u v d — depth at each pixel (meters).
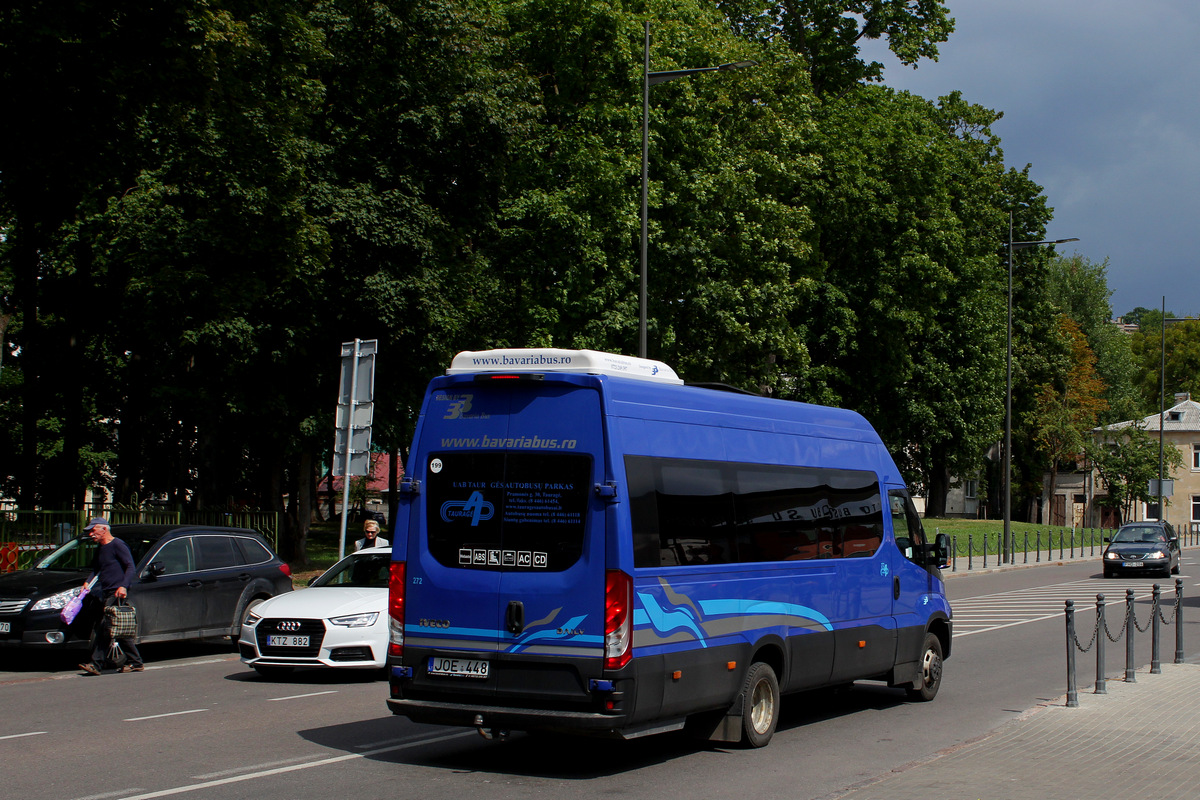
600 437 8.18
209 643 17.41
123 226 24.78
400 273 26.05
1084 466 73.25
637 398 8.52
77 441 34.34
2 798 7.30
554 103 29.28
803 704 11.95
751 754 9.12
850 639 10.70
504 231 28.36
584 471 8.18
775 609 9.63
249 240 24.05
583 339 27.02
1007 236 55.03
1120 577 35.84
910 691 11.98
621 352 28.05
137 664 13.99
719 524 9.09
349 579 14.22
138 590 14.38
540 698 8.05
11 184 18.97
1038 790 7.57
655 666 8.15
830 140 37.66
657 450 8.58
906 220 39.97
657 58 27.91
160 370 28.98
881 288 39.81
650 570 8.21
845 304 40.31
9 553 21.30
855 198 38.12
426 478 8.72
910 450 49.53
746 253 29.31
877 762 8.80
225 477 36.03
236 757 8.73
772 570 9.64
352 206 25.16
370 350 17.48
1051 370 63.41
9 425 42.25
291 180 23.92
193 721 10.36
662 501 8.49
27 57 16.33
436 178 27.16
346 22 25.55
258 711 10.95
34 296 33.09
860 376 42.91
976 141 50.81
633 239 27.77
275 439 27.48
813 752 9.22
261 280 24.58
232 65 20.28
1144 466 70.56
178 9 17.14
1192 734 9.71
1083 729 9.94
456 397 8.74
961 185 45.19
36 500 35.84
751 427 9.77
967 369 46.88
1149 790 7.60
